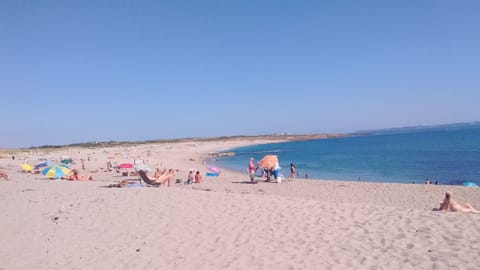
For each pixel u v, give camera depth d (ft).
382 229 24.86
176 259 21.53
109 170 116.16
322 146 337.52
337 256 20.86
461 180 95.30
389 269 18.89
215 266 20.38
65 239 25.59
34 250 23.90
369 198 56.54
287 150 295.89
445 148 210.79
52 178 73.56
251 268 19.92
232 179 83.20
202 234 25.41
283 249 22.29
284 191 63.62
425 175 107.14
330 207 30.91
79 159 168.14
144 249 23.21
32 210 33.94
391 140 378.53
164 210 31.04
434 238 22.65
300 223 26.94
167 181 57.67
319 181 77.00
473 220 25.75
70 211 32.40
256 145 431.02
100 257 22.30
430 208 48.11
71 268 20.97
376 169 127.44
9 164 138.41
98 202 34.86
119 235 25.88
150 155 211.41
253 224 27.02
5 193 45.47
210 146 408.26
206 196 35.60
